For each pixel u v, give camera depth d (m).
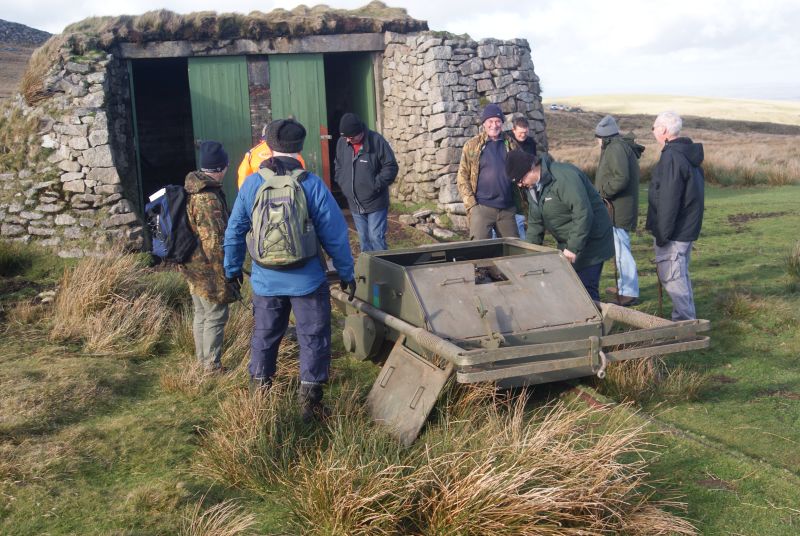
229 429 4.06
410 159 11.72
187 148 17.30
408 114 11.66
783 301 6.78
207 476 3.78
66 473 3.75
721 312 6.66
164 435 4.23
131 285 6.73
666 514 3.35
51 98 9.15
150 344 5.73
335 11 12.63
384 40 12.19
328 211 4.32
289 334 5.80
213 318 5.09
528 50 11.70
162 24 10.77
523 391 4.46
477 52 11.20
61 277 7.75
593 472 3.43
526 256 5.03
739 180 16.50
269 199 4.16
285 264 4.16
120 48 10.65
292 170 4.29
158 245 5.06
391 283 4.89
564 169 5.44
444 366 4.38
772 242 9.84
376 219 7.45
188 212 5.00
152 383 5.14
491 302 4.64
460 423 4.07
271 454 3.85
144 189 16.91
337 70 14.27
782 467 3.85
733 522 3.39
